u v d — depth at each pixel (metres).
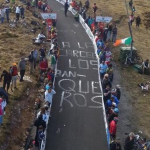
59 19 56.22
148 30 58.88
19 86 31.36
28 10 56.34
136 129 29.48
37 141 23.47
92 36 47.28
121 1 73.31
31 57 34.47
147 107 33.22
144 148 25.36
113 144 23.52
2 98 24.59
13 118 26.66
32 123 27.17
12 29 46.19
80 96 32.62
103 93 31.19
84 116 29.48
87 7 62.53
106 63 35.53
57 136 26.30
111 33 48.97
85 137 26.67
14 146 24.03
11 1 57.22
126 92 35.62
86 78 36.31
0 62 35.84
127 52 42.28
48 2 67.56
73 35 48.94
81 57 41.47
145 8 70.06
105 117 28.67
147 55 47.03
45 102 28.36
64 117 28.95
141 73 40.34
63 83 34.66
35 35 46.00
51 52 37.78
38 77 33.97
